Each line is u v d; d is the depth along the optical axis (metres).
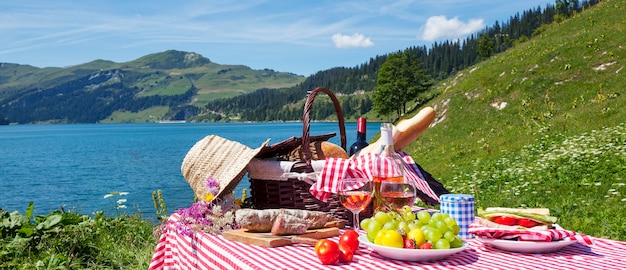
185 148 84.31
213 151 3.61
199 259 3.07
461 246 2.44
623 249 2.61
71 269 6.76
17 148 93.69
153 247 7.51
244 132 152.50
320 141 3.66
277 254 2.53
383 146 3.00
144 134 161.00
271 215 2.86
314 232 2.86
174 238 3.60
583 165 12.76
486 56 114.06
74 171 48.56
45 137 152.75
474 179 14.30
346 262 2.36
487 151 18.98
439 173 17.98
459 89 30.20
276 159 3.55
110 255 7.24
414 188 2.93
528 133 19.80
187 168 3.68
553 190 11.51
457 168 17.70
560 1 74.88
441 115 28.25
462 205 2.84
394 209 2.86
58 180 41.66
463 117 26.25
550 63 26.98
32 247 7.47
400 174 2.95
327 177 3.08
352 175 3.09
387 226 2.50
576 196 10.74
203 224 3.07
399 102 97.75
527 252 2.52
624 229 8.25
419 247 2.36
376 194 2.93
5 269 6.69
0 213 8.45
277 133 139.75
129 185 35.31
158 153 72.12
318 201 3.21
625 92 20.83
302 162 3.28
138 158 62.78
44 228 7.84
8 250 7.17
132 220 9.30
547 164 13.62
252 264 2.34
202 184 3.58
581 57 26.06
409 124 3.43
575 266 2.28
